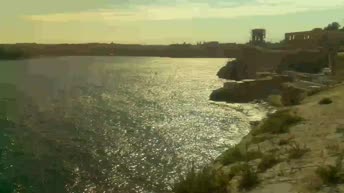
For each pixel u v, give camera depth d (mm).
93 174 37281
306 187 11367
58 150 47094
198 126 61938
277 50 130375
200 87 137875
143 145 49438
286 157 14906
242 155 17125
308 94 41250
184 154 44375
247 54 139375
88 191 32594
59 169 38844
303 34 139625
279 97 72438
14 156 44000
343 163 12766
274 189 11672
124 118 72188
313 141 16938
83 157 43750
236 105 81312
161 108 84875
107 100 102125
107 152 45938
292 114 24891
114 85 148250
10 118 71125
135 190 32719
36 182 34625
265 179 12766
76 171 38344
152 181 34844
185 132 57375
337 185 11180
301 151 15078
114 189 33031
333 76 62500
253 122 60375
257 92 84938
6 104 90188
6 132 57938
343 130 17984
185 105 87875
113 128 61906
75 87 138250
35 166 39906
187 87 138500
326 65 106812
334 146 15234
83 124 66000
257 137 20312
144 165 40156
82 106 89812
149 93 119625
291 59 114125
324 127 19344
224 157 18156
